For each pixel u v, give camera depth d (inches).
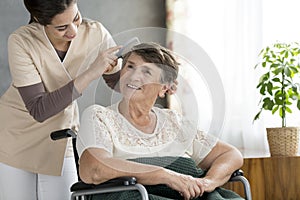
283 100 142.9
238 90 172.9
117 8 187.6
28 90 110.0
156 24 188.9
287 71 141.8
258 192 138.1
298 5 169.0
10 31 179.8
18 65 110.0
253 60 169.6
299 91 150.7
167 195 97.3
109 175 93.0
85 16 185.9
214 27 179.5
